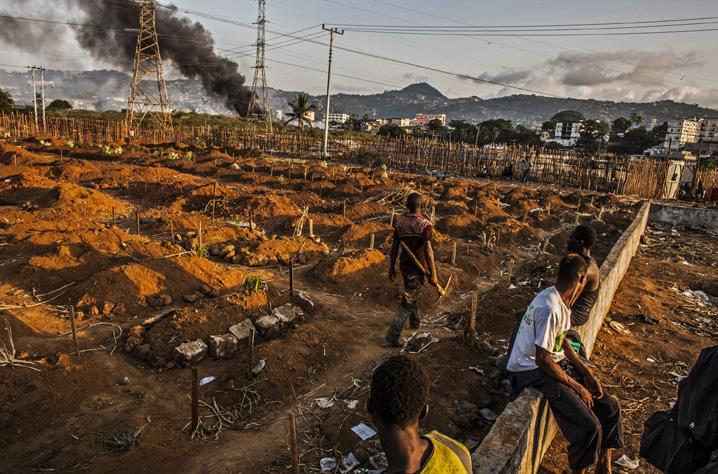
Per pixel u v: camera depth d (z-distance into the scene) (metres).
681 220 19.55
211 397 5.21
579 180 28.70
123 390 5.23
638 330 8.02
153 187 16.56
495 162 32.16
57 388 4.93
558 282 3.90
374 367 6.07
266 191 16.67
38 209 12.26
